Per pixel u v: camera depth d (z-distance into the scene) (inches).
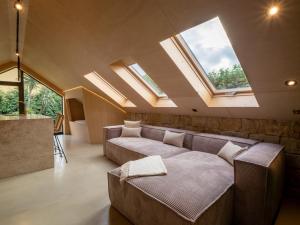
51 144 140.1
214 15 64.5
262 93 93.0
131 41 96.4
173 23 74.7
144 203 69.2
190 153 116.9
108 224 76.1
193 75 113.0
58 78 226.1
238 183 74.7
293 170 101.3
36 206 88.4
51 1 92.2
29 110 258.5
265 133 112.2
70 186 109.3
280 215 82.7
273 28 59.4
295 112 94.4
